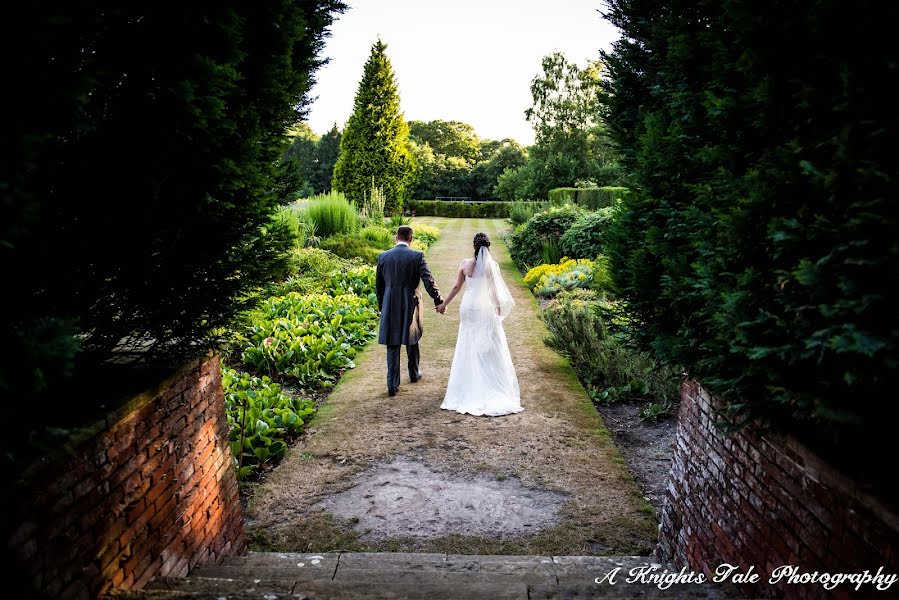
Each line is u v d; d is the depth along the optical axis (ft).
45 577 5.32
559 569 9.89
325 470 14.30
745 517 7.48
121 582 6.71
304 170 146.30
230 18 6.79
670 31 9.74
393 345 19.38
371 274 37.45
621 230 11.37
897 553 4.53
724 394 6.95
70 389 7.07
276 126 9.71
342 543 11.24
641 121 11.98
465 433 16.47
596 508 12.60
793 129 5.87
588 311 25.38
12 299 5.52
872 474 5.31
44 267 5.85
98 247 6.35
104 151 6.17
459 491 13.32
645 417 17.83
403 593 7.93
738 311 5.92
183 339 8.44
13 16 4.17
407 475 14.06
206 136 6.82
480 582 8.94
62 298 6.27
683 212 8.32
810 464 5.92
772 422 6.45
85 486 5.97
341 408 18.47
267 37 8.75
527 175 124.98
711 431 8.89
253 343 23.77
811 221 5.20
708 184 7.30
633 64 12.22
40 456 5.14
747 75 6.41
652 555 10.93
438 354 24.63
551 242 44.39
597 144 118.93
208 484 9.41
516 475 14.06
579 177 117.60
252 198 8.30
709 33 7.53
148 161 6.34
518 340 26.63
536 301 34.73
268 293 9.55
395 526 11.88
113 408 6.44
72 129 5.62
